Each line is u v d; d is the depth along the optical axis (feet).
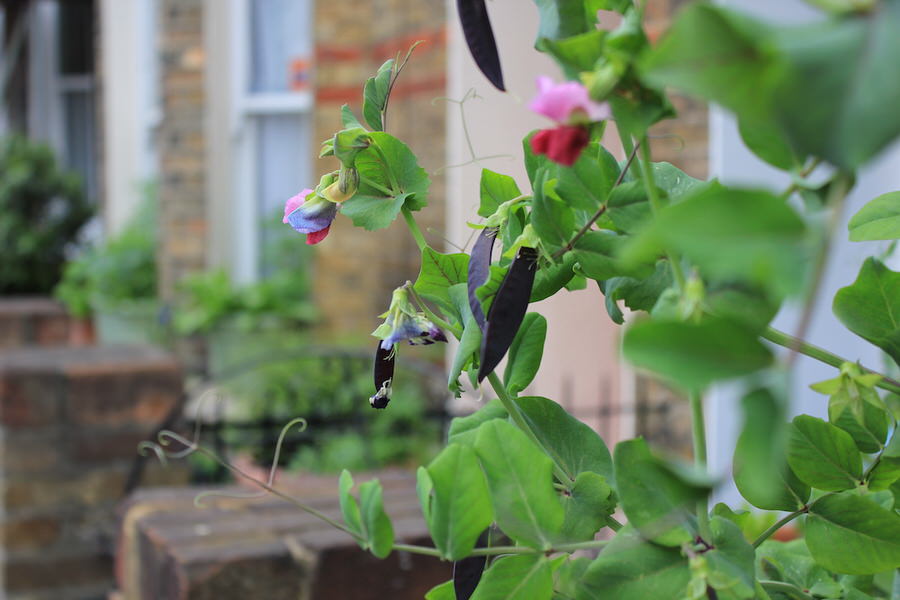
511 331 3.15
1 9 42.01
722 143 9.84
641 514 3.01
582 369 10.90
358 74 20.38
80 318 26.17
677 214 2.47
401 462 14.69
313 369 16.58
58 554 10.99
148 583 6.13
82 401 11.05
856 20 2.42
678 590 3.00
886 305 3.36
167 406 11.44
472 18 3.24
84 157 39.17
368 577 5.79
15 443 10.84
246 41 25.02
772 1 7.45
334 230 21.17
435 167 17.53
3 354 11.97
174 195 24.99
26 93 41.34
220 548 5.71
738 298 2.79
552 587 3.18
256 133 25.11
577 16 2.98
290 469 13.58
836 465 3.35
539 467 3.16
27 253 31.99
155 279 26.94
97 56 35.96
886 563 3.33
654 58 2.48
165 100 25.00
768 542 3.88
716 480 2.59
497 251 3.71
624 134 3.03
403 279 19.27
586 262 3.15
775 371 2.54
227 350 21.85
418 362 13.75
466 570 3.31
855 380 3.17
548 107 2.82
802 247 2.48
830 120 2.39
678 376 2.55
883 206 3.44
